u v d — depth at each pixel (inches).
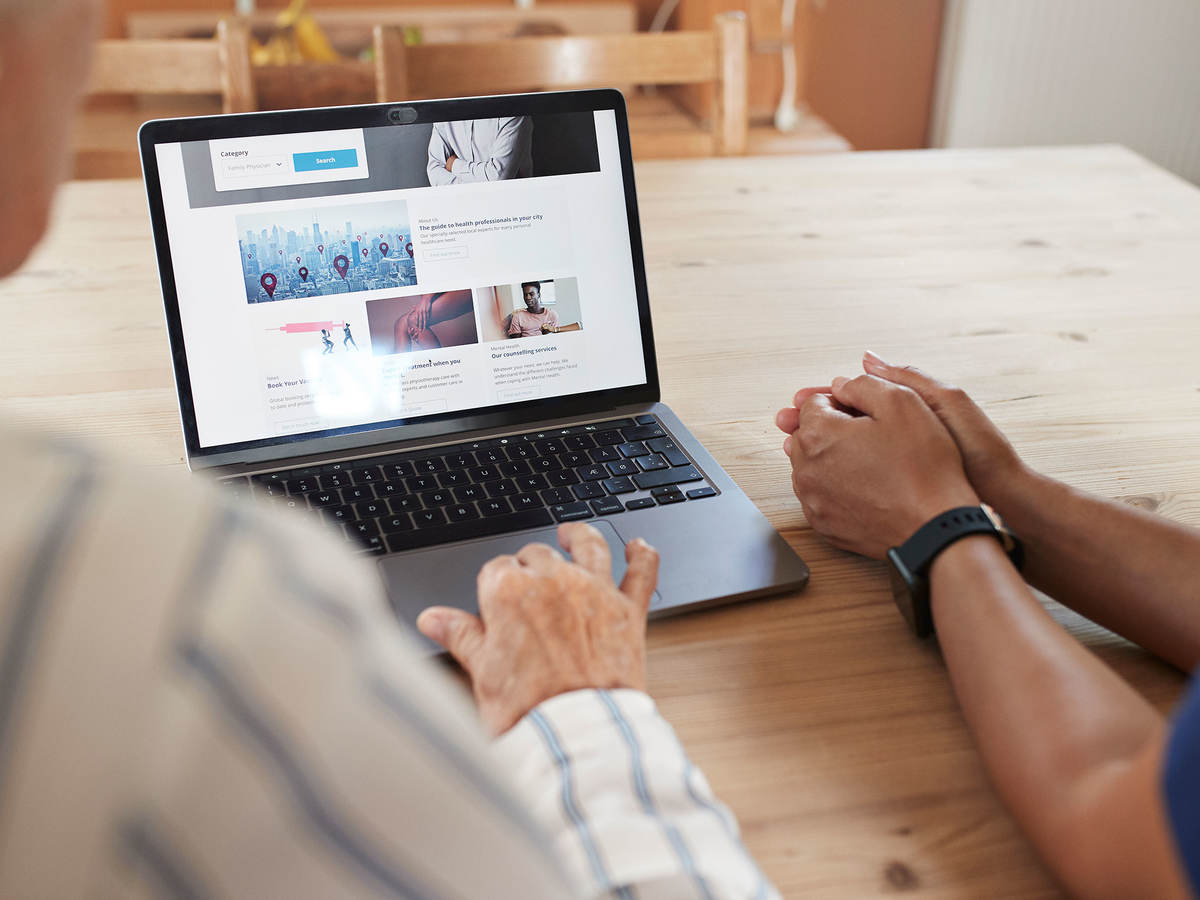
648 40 62.9
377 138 31.7
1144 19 123.4
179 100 132.6
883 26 140.3
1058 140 136.0
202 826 7.8
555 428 33.1
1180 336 43.3
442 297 32.4
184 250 30.2
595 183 33.8
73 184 57.3
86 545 8.0
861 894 19.0
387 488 29.8
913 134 147.9
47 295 44.6
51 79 9.5
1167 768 14.1
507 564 22.8
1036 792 19.4
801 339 42.6
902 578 25.1
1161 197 59.4
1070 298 46.8
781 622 26.2
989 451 28.2
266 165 30.8
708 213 55.8
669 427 33.4
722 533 28.6
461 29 149.2
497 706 20.1
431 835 8.8
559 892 9.9
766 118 121.9
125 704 7.7
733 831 17.5
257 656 8.2
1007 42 133.4
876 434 27.9
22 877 7.6
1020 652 21.8
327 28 144.6
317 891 8.3
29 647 7.7
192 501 8.7
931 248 51.9
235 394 30.7
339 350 31.5
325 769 8.3
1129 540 25.7
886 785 21.4
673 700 23.6
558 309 33.5
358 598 9.4
